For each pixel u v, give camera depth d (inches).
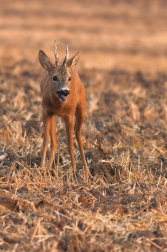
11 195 566.3
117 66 1641.2
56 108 634.2
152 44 2222.0
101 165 668.7
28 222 513.7
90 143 746.2
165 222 537.0
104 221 521.7
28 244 480.7
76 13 3415.4
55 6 3715.6
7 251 469.1
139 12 3631.9
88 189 598.9
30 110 952.3
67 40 2222.0
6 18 3019.2
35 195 572.4
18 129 780.0
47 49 1927.9
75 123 671.8
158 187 618.8
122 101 1081.4
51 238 489.7
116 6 3905.0
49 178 623.8
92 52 1921.8
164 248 494.0
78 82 648.4
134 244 491.5
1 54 1727.4
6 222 515.2
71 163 674.2
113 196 587.8
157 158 717.9
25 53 1809.8
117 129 838.5
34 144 743.1
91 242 485.7
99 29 2711.6
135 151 736.3
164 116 948.0
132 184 619.5
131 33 2605.8
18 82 1261.1
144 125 890.1
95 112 974.4
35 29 2603.3
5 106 978.1
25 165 655.1
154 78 1425.9
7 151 692.7
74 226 507.5
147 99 1119.6
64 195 576.1
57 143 677.9
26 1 3838.6
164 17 3432.6
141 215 547.8
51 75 618.8
